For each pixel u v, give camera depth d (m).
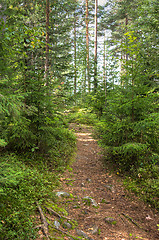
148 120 5.87
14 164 5.23
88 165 7.61
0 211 3.53
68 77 13.48
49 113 7.09
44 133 6.75
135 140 6.83
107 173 6.79
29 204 4.11
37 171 5.79
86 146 9.84
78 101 17.59
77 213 4.48
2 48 4.07
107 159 7.68
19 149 6.48
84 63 22.36
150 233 4.00
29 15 9.51
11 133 5.74
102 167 7.26
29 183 4.87
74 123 14.88
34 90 6.17
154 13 8.41
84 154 8.77
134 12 10.10
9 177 3.76
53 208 4.33
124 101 6.34
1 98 2.97
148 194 5.22
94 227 3.99
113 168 7.01
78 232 3.76
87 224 4.11
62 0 13.90
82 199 5.11
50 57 11.92
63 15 14.05
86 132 12.44
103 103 13.88
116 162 7.15
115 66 13.22
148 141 6.73
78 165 7.56
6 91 3.73
